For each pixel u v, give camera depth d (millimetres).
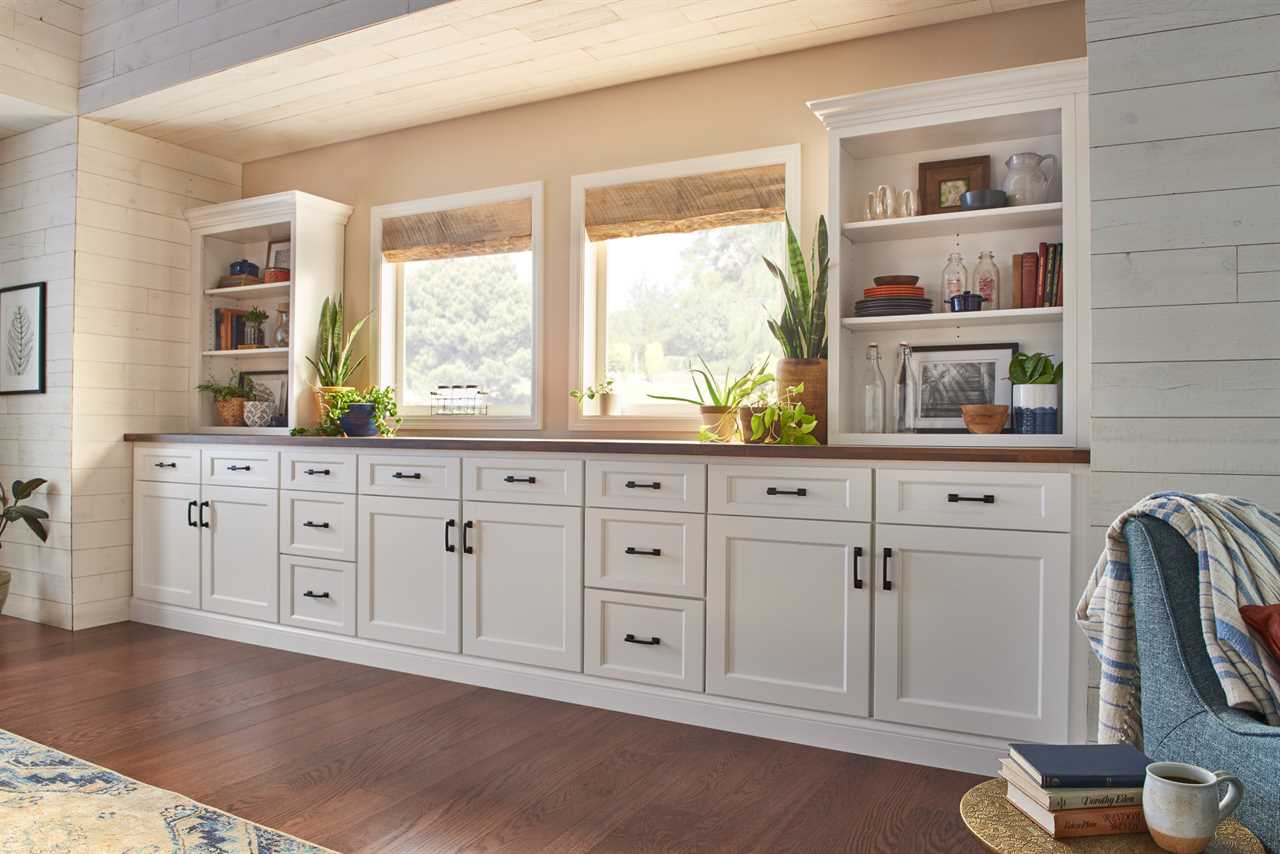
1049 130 3045
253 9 3746
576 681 3268
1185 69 2361
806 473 2869
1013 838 1255
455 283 4465
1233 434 2305
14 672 3617
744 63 3684
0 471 4695
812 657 2863
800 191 3541
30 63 4191
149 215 4707
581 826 2260
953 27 3318
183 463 4391
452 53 3621
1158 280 2383
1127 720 1787
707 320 3797
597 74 3828
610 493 3201
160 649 4000
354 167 4711
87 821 2230
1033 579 2584
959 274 3119
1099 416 2443
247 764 2641
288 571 4008
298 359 4461
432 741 2854
